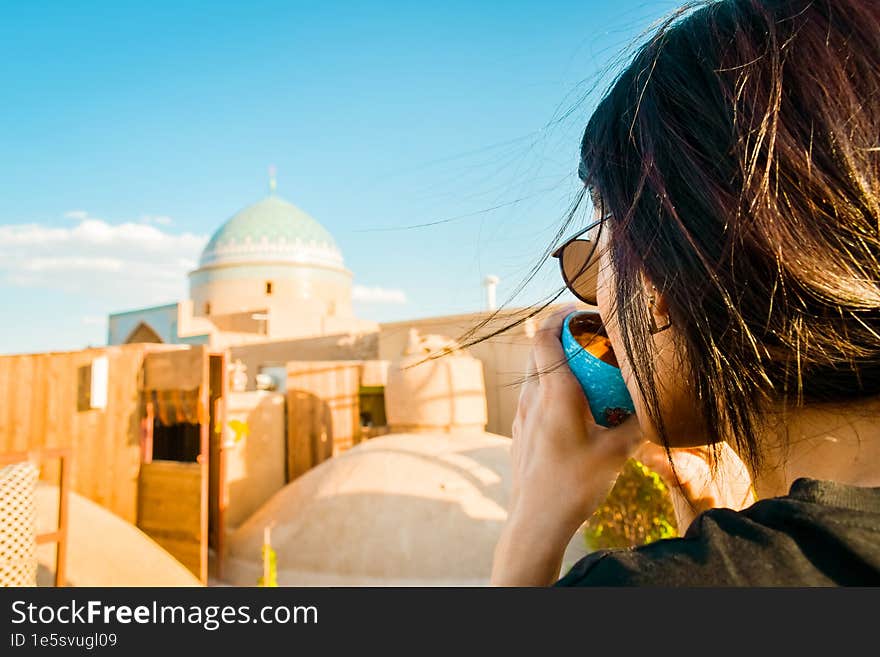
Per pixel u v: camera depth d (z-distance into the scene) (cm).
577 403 79
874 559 39
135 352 768
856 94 48
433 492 689
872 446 49
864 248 45
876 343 45
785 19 53
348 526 675
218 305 3212
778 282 46
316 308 3225
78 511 522
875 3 51
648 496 439
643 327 55
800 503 43
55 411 802
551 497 77
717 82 53
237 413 908
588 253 73
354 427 1054
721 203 49
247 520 840
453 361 845
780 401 50
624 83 62
